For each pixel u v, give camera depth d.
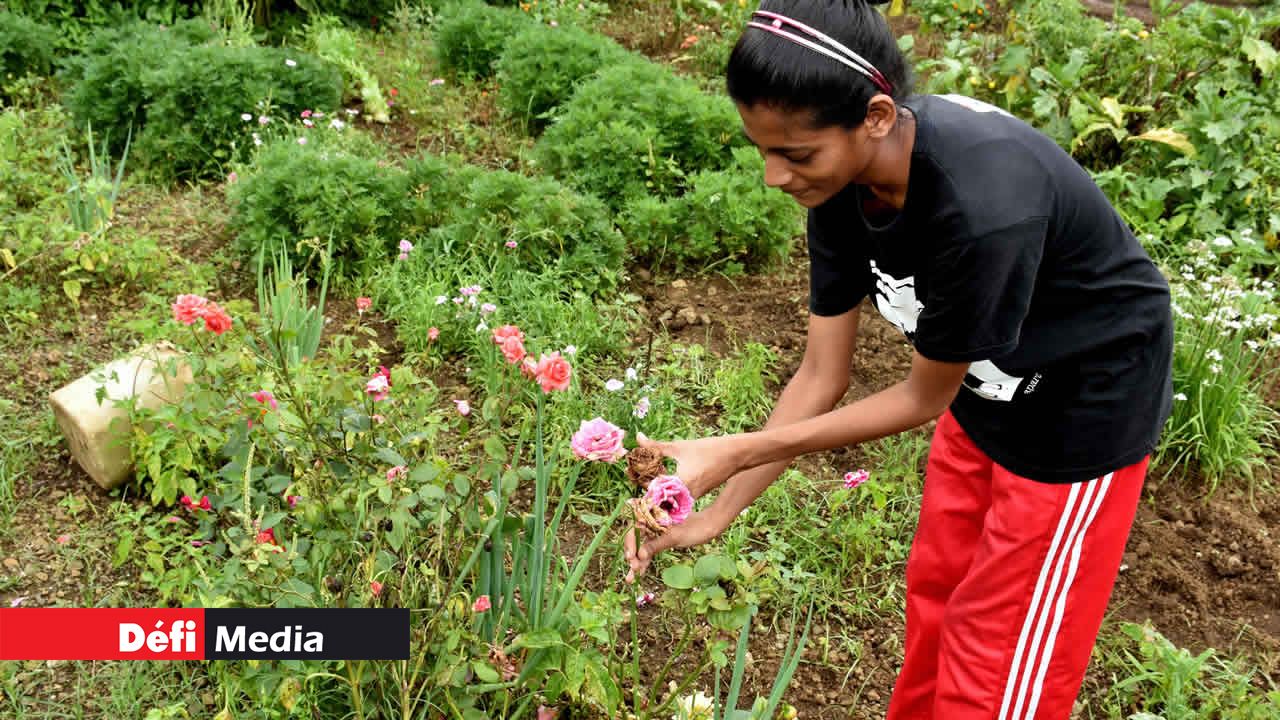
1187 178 5.01
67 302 4.10
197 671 2.67
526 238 4.33
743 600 2.14
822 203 1.99
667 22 7.18
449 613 2.23
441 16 6.58
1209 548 3.39
